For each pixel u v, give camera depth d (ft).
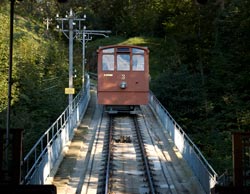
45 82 96.27
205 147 79.97
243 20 99.14
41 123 73.36
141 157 61.62
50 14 184.24
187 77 111.75
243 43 98.58
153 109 104.22
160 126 84.99
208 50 125.49
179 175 52.85
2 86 74.69
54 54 118.83
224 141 77.20
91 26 251.39
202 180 45.19
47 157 46.83
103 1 265.54
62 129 61.36
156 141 72.43
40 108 81.46
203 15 128.16
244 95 90.79
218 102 99.19
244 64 97.45
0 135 31.68
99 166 56.75
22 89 82.84
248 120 82.99
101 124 88.22
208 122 91.97
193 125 96.37
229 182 37.86
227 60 99.60
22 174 33.30
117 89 92.68
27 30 127.34
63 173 51.37
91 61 229.25
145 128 83.76
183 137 59.77
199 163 47.19
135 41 212.23
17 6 151.53
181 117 102.78
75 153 61.77
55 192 30.40
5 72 79.36
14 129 31.91
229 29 104.47
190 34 129.90
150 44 203.41
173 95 108.06
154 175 52.85
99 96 92.68
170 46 155.12
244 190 30.12
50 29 173.58
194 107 103.81
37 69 94.94
